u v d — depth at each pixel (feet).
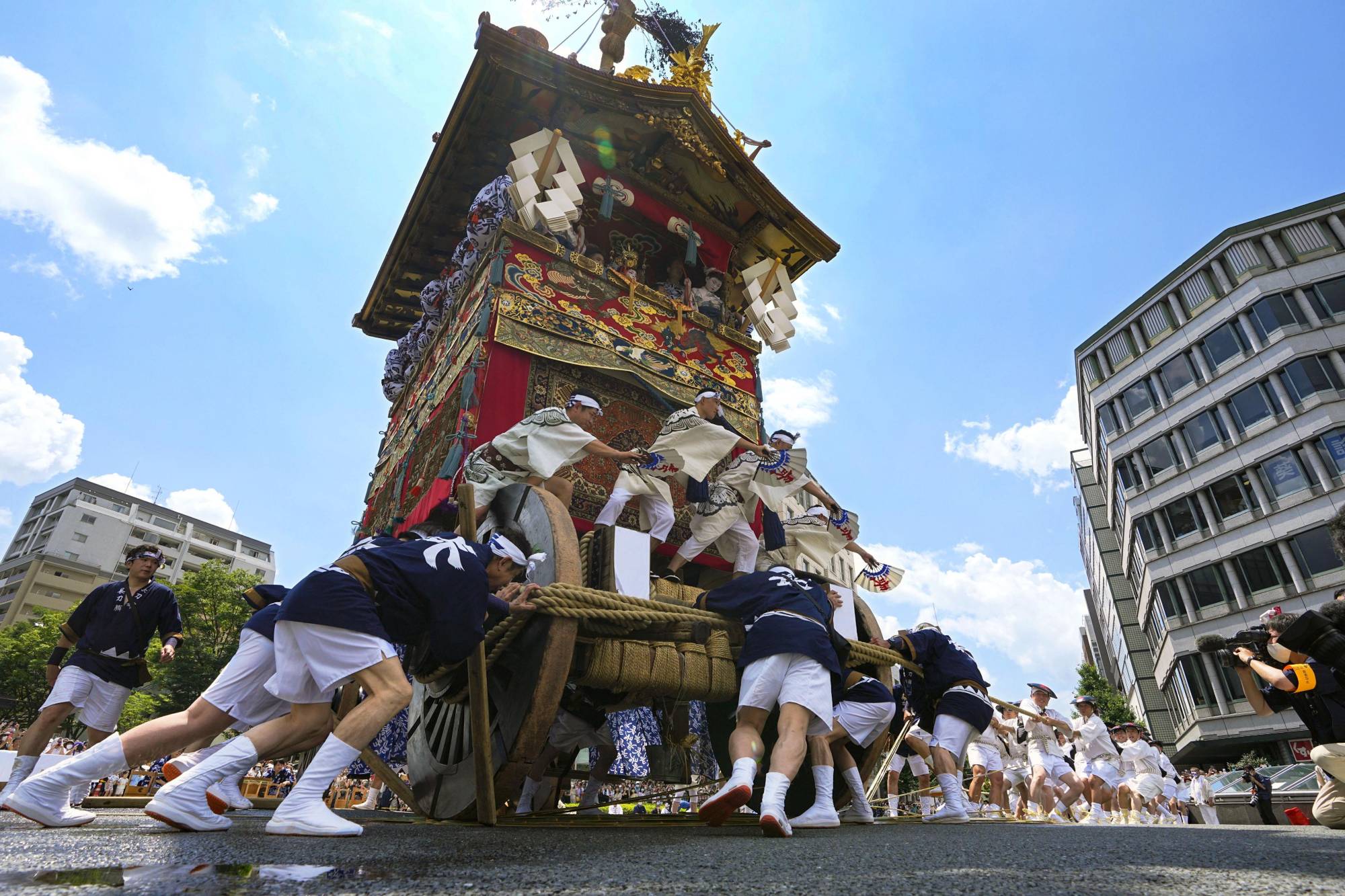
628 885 3.81
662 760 18.35
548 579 10.56
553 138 21.01
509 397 18.20
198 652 92.68
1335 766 10.38
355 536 28.81
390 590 8.43
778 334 25.46
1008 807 24.07
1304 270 86.69
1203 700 85.15
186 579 97.30
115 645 14.30
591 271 21.49
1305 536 79.20
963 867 4.62
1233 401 89.15
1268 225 90.48
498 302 19.10
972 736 15.34
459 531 10.36
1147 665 124.06
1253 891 3.62
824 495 18.47
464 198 27.71
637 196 25.64
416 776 13.15
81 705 14.03
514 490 12.82
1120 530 114.21
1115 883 3.95
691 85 27.45
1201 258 94.94
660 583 12.12
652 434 21.09
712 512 16.56
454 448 16.84
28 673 102.01
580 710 14.47
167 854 4.74
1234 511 86.89
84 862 4.27
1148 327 101.96
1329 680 10.58
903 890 3.71
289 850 5.23
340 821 7.12
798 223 27.40
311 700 8.16
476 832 8.24
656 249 26.55
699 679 11.05
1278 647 10.93
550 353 19.22
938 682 15.67
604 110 23.16
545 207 19.99
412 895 3.43
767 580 11.20
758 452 17.65
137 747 8.23
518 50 21.27
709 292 26.02
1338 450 78.28
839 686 11.04
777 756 8.84
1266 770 42.47
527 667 9.89
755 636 10.19
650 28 28.35
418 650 10.92
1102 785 26.08
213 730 9.24
